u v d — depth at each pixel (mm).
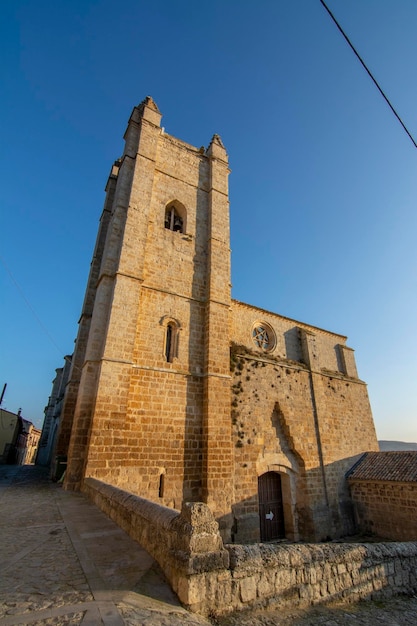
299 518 19516
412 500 19078
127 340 15539
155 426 15031
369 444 25875
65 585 4750
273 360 22562
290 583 5617
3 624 3576
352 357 29984
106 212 24859
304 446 21156
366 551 7242
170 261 19156
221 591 4801
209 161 24406
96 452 13227
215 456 15695
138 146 20500
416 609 6582
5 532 7441
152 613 4105
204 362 17906
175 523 5426
